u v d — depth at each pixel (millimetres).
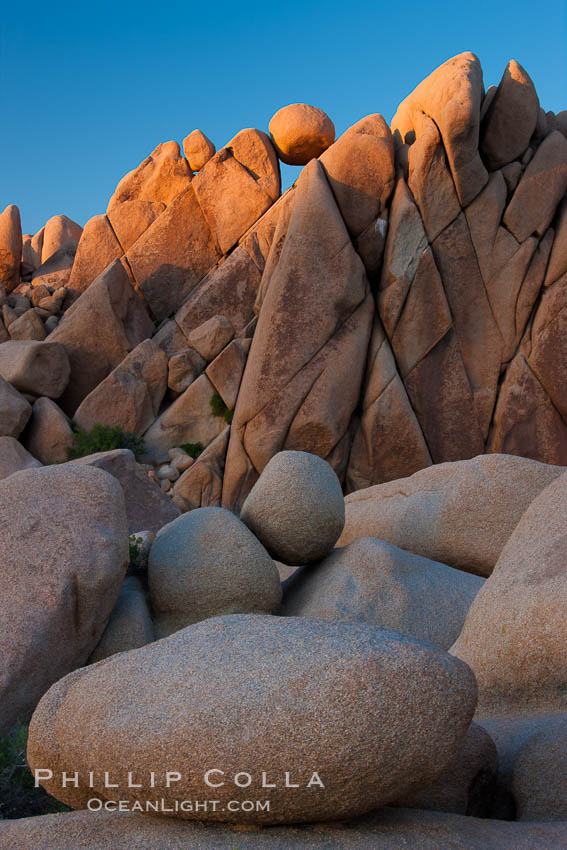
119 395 18328
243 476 16625
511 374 16469
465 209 16281
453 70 15766
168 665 2766
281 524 7035
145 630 6188
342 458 16625
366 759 2410
